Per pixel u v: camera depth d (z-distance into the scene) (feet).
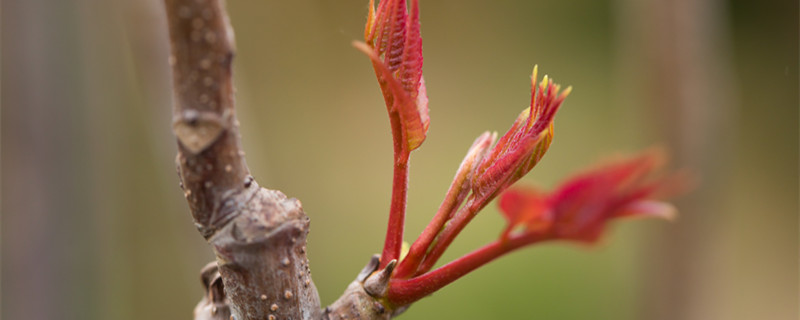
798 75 7.04
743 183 6.74
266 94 5.82
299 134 5.87
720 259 2.62
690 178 2.45
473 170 1.06
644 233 2.70
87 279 2.14
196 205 0.99
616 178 1.20
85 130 2.11
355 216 5.43
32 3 1.93
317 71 5.95
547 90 1.03
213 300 1.07
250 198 0.99
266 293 1.01
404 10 1.01
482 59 6.98
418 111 1.02
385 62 1.02
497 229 5.08
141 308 4.24
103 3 2.25
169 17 0.94
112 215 2.39
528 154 1.03
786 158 6.84
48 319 2.03
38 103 1.96
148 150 3.98
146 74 1.81
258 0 5.58
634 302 2.98
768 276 5.78
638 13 2.59
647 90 2.50
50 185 2.00
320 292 4.83
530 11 7.23
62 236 2.04
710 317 2.65
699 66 2.43
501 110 6.48
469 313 4.83
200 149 0.97
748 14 7.41
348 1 2.66
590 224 1.20
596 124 6.45
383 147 5.97
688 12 2.39
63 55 2.02
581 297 4.93
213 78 0.95
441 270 1.08
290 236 1.00
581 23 7.11
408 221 5.35
